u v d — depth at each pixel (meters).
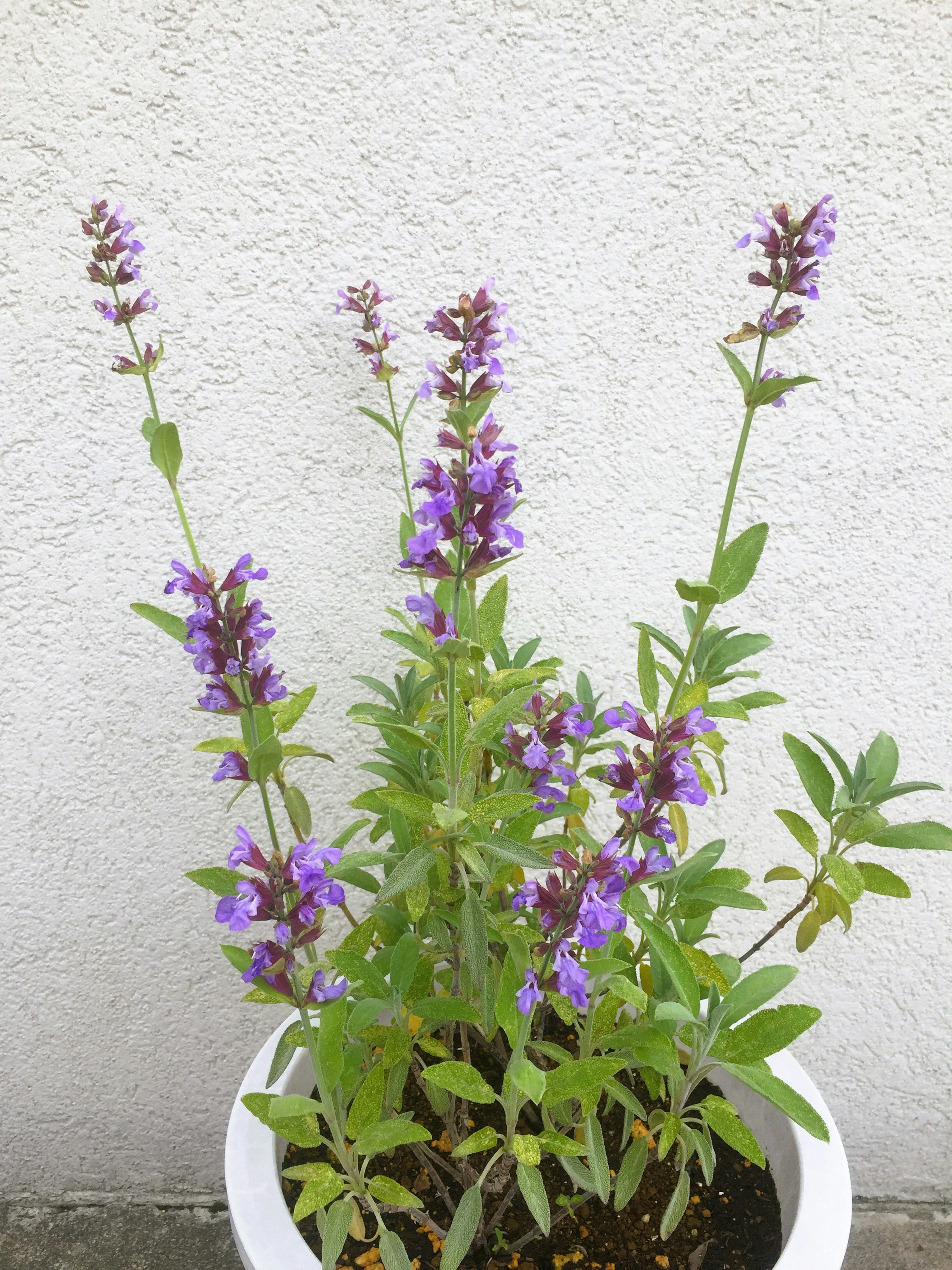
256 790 0.79
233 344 0.69
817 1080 0.90
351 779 0.80
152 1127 0.91
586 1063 0.51
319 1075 0.50
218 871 0.55
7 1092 0.89
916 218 0.67
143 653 0.76
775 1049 0.54
